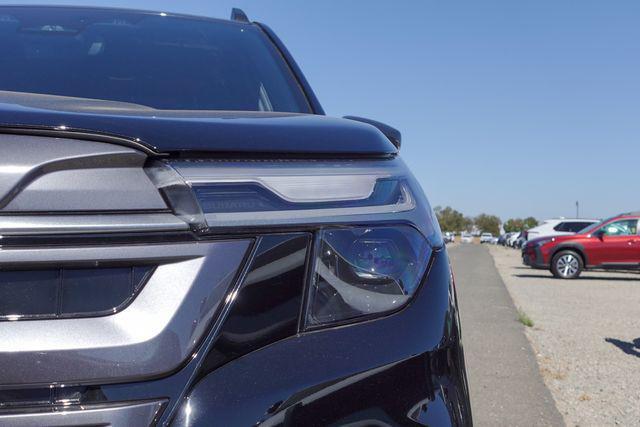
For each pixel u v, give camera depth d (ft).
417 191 5.36
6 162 3.85
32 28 8.53
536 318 31.78
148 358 3.91
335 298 4.50
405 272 4.80
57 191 3.92
